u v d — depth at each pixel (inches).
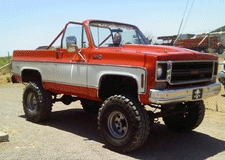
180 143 184.1
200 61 165.3
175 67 152.3
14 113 272.4
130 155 158.1
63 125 226.8
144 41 220.8
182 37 629.9
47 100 227.5
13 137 188.9
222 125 230.7
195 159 155.1
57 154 156.5
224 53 634.2
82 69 186.2
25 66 243.0
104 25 203.8
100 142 182.2
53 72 212.5
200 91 162.7
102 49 180.4
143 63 150.3
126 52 160.9
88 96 187.9
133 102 154.6
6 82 605.3
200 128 222.5
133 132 152.2
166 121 213.8
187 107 189.2
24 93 238.8
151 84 146.0
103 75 171.6
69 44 180.2
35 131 205.8
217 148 174.9
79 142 180.7
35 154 155.8
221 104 308.2
